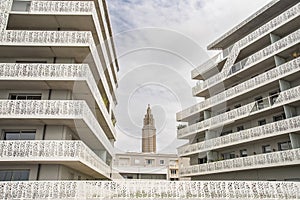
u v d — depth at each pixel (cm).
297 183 1230
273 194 1208
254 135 2008
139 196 1093
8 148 1218
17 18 1534
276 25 2048
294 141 1727
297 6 1892
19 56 1555
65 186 1121
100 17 1928
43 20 1566
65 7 1533
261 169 1989
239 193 1188
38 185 1117
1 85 1438
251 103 2122
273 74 1977
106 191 1095
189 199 1131
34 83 1420
